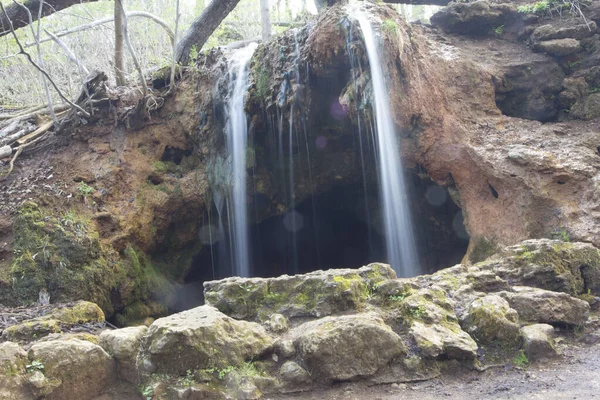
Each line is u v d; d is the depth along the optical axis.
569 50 10.15
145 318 9.74
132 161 10.90
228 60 10.93
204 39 14.03
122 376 4.33
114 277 9.26
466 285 5.59
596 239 7.22
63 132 11.22
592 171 7.91
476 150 8.66
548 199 7.89
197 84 11.52
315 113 9.68
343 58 8.78
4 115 12.51
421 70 9.13
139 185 10.70
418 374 4.52
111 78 13.05
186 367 4.16
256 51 10.16
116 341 4.38
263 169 10.73
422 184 9.55
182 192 10.94
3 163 10.73
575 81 10.02
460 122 9.19
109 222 9.84
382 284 5.30
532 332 4.94
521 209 8.05
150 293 10.09
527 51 10.52
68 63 14.23
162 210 10.70
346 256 12.52
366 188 10.82
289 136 10.02
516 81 10.12
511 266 6.06
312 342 4.37
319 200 11.44
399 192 8.97
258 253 11.56
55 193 9.90
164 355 4.13
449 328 4.91
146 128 11.37
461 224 9.56
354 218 11.83
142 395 4.11
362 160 10.16
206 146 11.09
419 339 4.64
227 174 10.67
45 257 8.46
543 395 4.10
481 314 5.01
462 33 11.07
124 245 9.84
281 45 9.66
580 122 9.60
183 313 4.58
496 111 9.61
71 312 6.94
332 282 5.11
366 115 8.77
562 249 6.13
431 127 8.98
